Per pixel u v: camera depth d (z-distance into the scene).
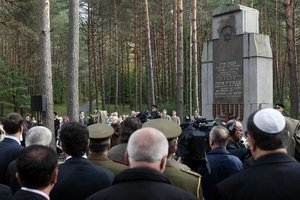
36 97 11.52
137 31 35.44
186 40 40.25
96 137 3.73
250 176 2.40
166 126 3.54
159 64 38.59
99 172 3.25
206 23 38.25
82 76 51.38
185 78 40.69
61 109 51.50
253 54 13.38
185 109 33.00
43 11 12.47
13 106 35.56
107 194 2.16
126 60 48.28
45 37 12.48
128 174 2.20
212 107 14.68
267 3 30.00
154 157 2.22
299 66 38.03
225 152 4.46
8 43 40.94
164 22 33.16
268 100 13.62
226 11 14.26
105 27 37.53
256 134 2.47
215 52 14.67
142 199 2.11
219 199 2.64
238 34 13.89
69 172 3.19
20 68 37.47
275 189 2.30
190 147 4.94
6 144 4.59
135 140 2.27
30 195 2.51
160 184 2.18
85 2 34.91
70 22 13.12
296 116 19.02
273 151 2.47
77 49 13.21
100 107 47.22
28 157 2.56
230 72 14.12
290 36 18.97
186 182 3.35
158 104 34.97
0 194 2.96
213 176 4.36
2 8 19.78
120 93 49.47
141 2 31.48
